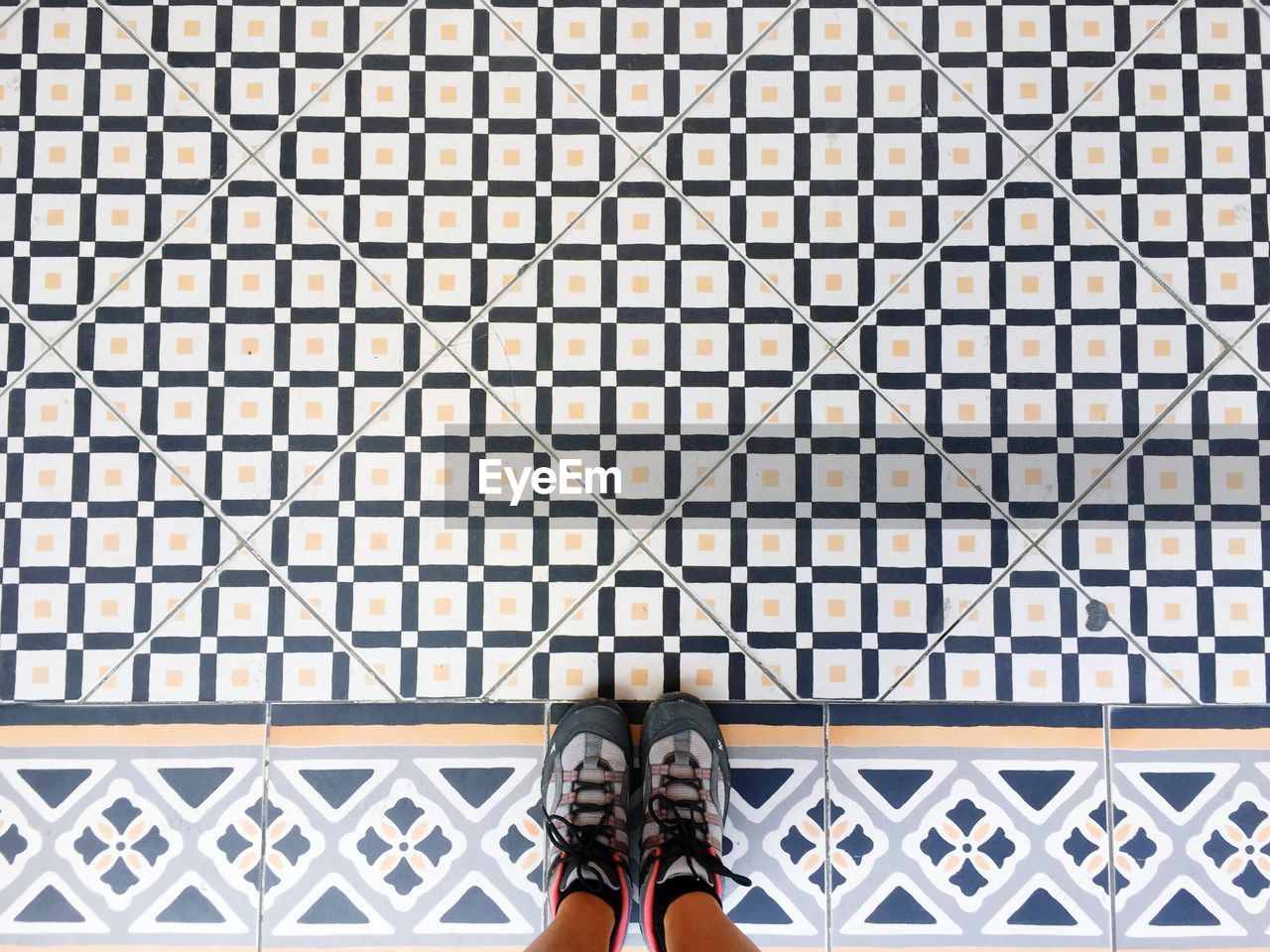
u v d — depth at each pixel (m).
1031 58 1.16
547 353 1.16
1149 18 1.16
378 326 1.16
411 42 1.17
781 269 1.17
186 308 1.16
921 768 1.15
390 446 1.16
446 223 1.17
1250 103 1.16
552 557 1.16
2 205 1.16
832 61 1.17
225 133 1.17
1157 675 1.15
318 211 1.17
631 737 1.17
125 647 1.15
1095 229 1.17
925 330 1.17
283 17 1.17
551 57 1.17
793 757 1.15
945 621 1.15
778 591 1.16
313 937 1.15
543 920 1.15
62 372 1.16
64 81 1.17
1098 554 1.15
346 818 1.15
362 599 1.15
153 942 1.14
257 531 1.15
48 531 1.15
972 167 1.16
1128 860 1.14
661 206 1.17
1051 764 1.15
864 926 1.15
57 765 1.15
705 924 0.98
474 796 1.15
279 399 1.16
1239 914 1.14
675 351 1.17
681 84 1.17
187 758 1.15
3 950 1.14
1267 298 1.15
